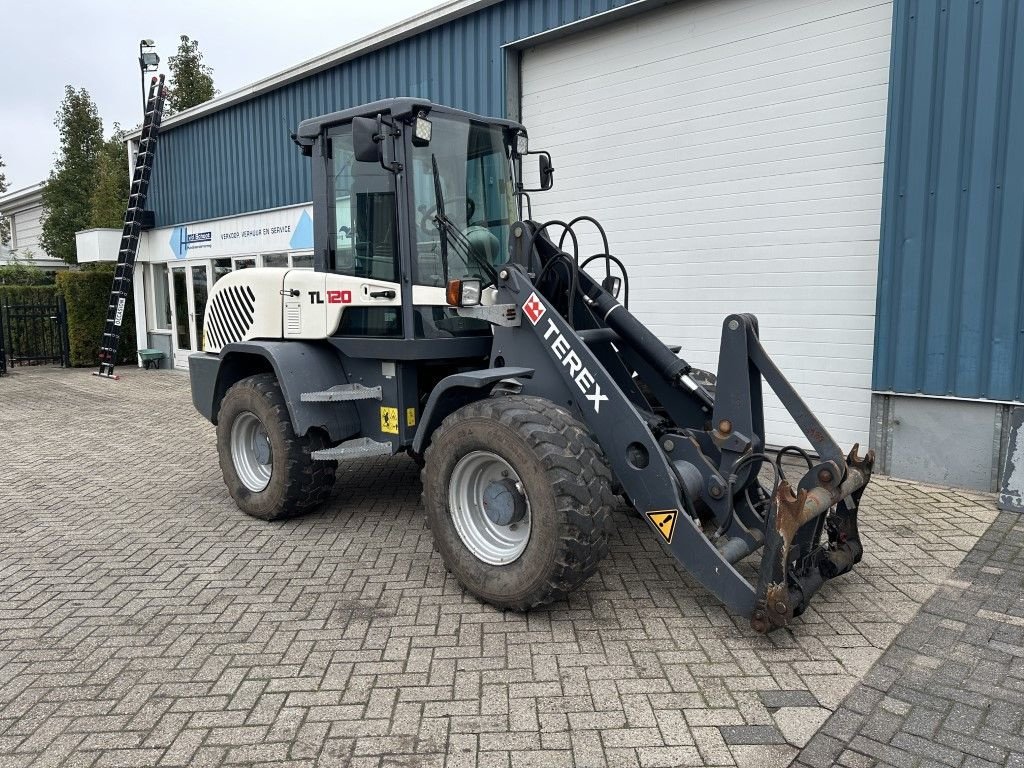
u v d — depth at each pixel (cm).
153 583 415
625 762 255
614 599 383
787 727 274
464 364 499
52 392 1241
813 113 645
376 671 316
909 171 566
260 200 1245
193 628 359
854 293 636
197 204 1399
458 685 304
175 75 2422
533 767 253
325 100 1090
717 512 360
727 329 359
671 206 750
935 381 570
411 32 925
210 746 267
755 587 351
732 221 708
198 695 300
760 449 370
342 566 436
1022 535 467
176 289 1491
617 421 363
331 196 493
